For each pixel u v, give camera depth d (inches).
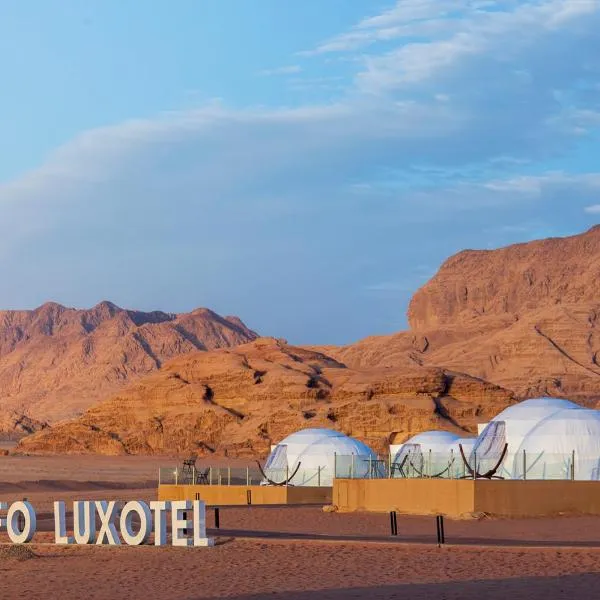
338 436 3580.2
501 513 2439.7
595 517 2420.0
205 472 3863.2
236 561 1685.5
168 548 1830.7
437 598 1312.7
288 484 3390.7
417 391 7062.0
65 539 1915.6
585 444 2615.7
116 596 1402.6
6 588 1493.6
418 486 2568.9
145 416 7696.9
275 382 7450.8
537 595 1312.7
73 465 6368.1
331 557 1705.2
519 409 2795.3
